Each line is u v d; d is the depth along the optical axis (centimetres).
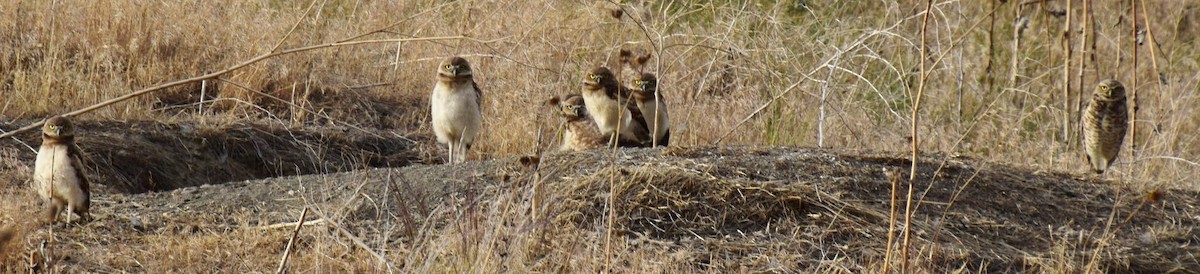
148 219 1956
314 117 3052
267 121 2927
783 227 1888
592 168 2042
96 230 1894
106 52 2988
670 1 3491
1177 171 2744
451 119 2695
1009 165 2247
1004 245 1900
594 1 3431
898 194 1814
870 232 1877
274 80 3164
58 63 2938
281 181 2147
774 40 3117
